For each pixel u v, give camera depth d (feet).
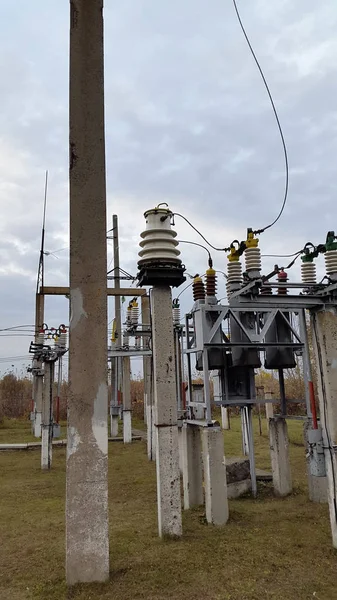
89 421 13.62
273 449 23.48
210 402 19.69
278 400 23.00
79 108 14.80
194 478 21.07
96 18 15.12
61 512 21.50
